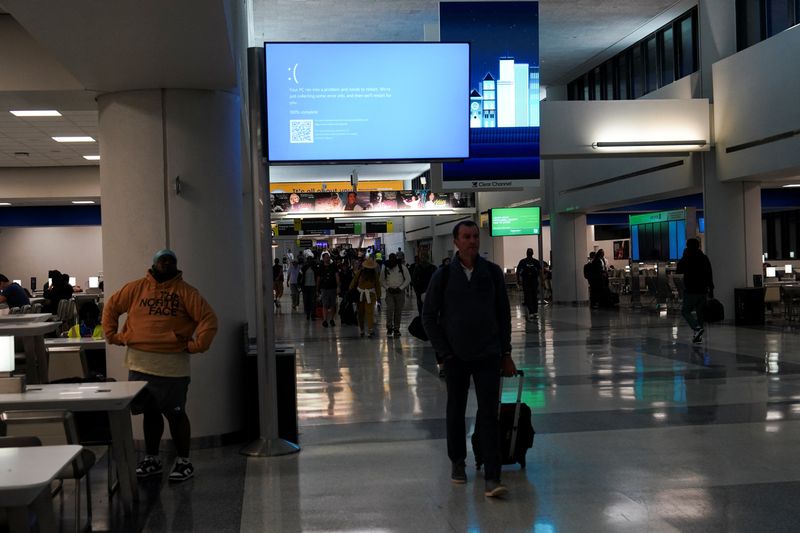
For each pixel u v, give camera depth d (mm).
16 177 21250
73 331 8797
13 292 14695
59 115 13023
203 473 6047
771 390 9008
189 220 7027
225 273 7168
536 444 6664
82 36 5500
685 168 18594
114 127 7078
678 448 6414
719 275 17672
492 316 5203
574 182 25406
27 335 7012
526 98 16234
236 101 7449
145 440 6043
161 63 6227
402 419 7945
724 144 17344
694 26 19438
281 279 29156
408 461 6227
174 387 5723
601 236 43250
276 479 5801
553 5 19016
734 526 4520
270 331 6652
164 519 4922
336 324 20484
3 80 7352
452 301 5203
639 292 24578
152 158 7004
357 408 8609
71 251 33938
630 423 7426
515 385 9805
